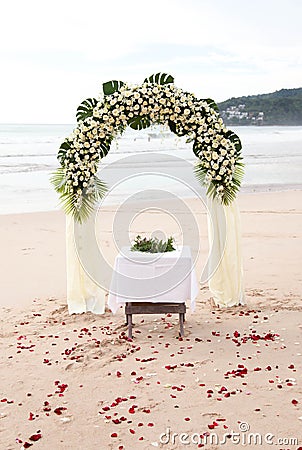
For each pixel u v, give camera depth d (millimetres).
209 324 6703
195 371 5305
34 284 8539
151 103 6695
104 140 6941
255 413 4449
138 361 5590
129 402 4691
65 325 6742
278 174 24812
